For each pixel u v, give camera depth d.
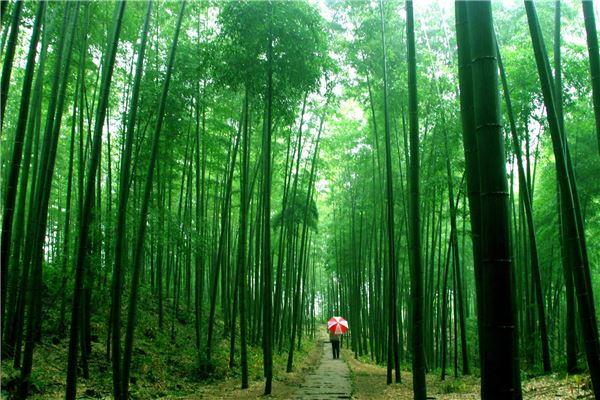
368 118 11.93
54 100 6.42
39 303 7.79
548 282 14.40
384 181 12.84
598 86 4.50
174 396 7.11
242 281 8.62
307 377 10.22
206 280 19.02
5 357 6.80
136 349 9.18
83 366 7.19
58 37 7.61
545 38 8.61
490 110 2.43
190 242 9.31
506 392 2.24
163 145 9.73
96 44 8.33
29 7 6.86
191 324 12.74
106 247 7.66
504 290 2.30
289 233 14.88
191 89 9.03
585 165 10.51
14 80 9.88
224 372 9.55
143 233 6.19
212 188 15.27
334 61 7.82
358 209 17.19
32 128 6.85
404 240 15.89
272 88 7.60
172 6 9.16
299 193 14.40
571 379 6.96
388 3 9.03
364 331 19.09
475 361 14.15
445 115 8.54
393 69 9.32
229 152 12.30
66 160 13.91
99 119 5.39
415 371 4.97
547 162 12.45
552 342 11.83
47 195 6.29
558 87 6.56
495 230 2.34
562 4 8.47
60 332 8.34
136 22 8.78
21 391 5.18
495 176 2.38
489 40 2.48
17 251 6.96
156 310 12.48
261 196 13.96
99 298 10.28
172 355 9.86
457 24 3.99
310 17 7.05
